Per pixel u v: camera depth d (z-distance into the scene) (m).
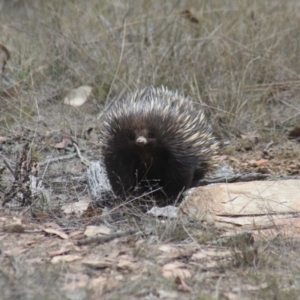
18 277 7.34
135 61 16.12
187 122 10.79
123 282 7.45
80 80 16.06
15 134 13.72
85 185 12.17
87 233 9.19
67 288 7.25
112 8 17.94
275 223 9.37
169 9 17.69
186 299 7.21
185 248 8.70
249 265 8.19
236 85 15.57
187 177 11.05
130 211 10.32
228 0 18.06
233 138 14.86
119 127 10.65
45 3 18.42
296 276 7.82
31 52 16.62
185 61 15.94
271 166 13.40
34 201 10.56
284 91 16.06
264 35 16.67
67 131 14.38
